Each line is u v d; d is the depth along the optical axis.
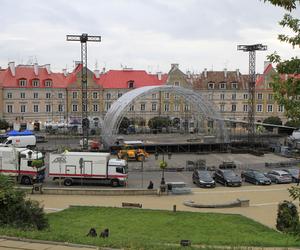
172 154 85.94
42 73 126.25
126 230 33.66
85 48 91.12
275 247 25.64
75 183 56.03
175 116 126.75
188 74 142.12
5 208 25.52
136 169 67.12
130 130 115.31
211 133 107.25
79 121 119.88
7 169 55.09
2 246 19.98
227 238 30.94
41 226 26.33
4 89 119.62
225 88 130.88
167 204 45.97
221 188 55.53
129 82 129.12
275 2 13.91
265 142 98.50
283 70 14.29
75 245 20.34
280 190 54.28
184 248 21.42
